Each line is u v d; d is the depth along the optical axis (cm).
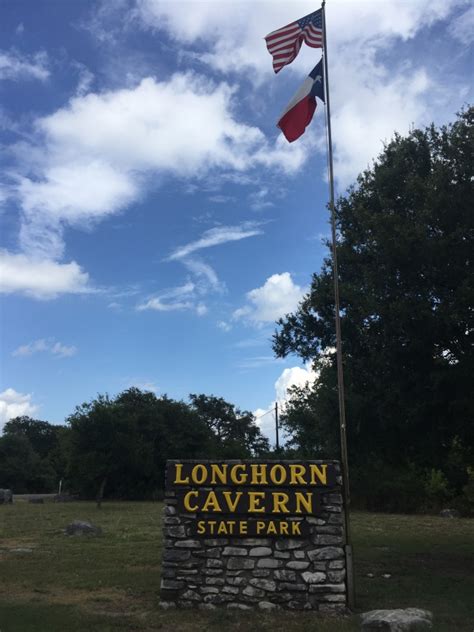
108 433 3303
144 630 762
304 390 2577
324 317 1395
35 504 3753
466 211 1114
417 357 1200
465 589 1035
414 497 3159
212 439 5534
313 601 861
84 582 1064
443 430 1242
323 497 895
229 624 787
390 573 1205
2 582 1072
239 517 897
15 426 9825
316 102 1105
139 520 2373
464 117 1168
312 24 1106
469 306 1091
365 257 1319
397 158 1256
